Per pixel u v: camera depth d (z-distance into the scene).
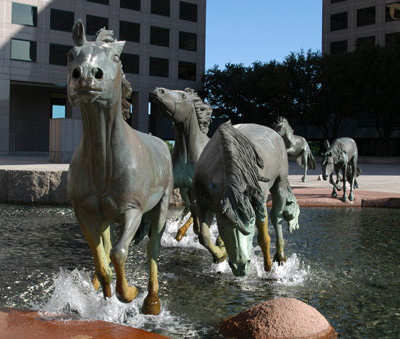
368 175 22.52
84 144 3.15
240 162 3.82
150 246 3.82
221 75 47.69
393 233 7.55
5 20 41.84
